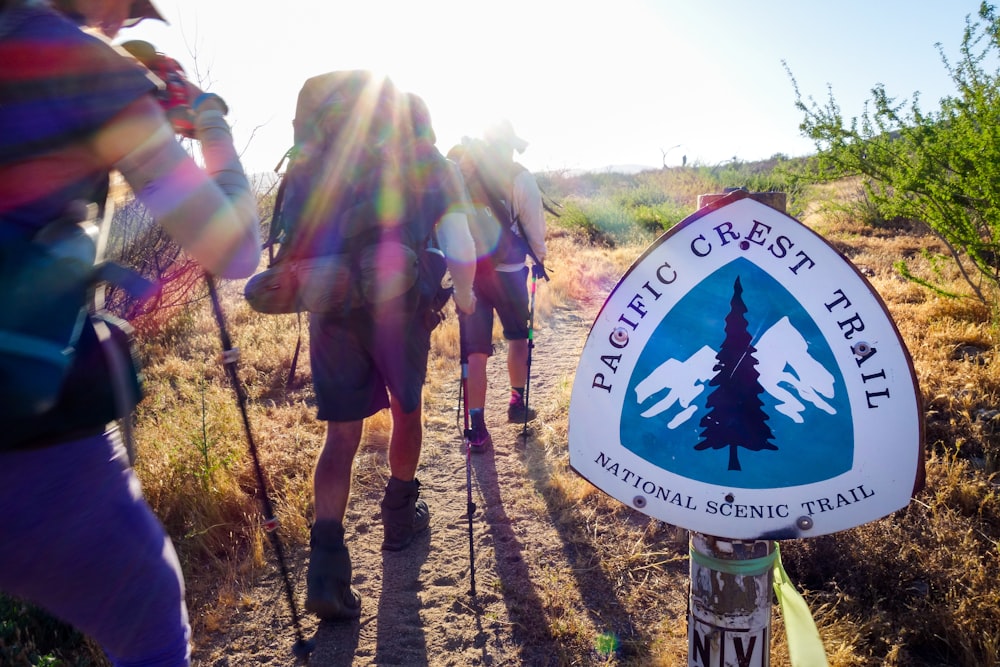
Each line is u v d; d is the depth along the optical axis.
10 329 1.18
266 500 2.49
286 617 3.07
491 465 4.52
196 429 4.36
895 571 2.91
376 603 3.15
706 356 1.79
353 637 2.92
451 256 3.12
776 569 2.22
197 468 3.86
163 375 5.90
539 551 3.50
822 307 1.73
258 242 1.60
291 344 6.56
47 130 1.21
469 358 4.62
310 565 2.87
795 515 1.75
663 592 3.13
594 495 3.98
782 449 1.76
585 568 3.33
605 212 14.59
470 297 3.33
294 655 2.83
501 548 3.55
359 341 2.88
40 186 1.23
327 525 2.88
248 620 3.06
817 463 1.74
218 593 3.21
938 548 2.99
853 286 1.71
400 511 3.51
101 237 1.43
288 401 5.49
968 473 3.58
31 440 1.30
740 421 1.78
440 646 2.87
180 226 1.42
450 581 3.29
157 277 6.21
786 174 8.05
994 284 5.77
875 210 10.83
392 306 2.84
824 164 6.65
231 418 4.67
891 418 1.71
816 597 2.88
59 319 1.24
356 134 2.84
